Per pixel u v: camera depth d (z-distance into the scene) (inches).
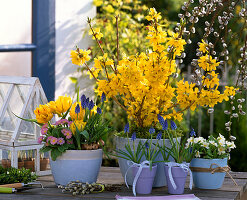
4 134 98.7
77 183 84.6
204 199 79.5
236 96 169.8
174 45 81.5
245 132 170.6
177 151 84.4
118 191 85.3
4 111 101.0
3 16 152.1
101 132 88.7
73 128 86.4
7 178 85.9
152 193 84.3
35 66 157.5
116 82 83.6
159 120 82.8
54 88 160.7
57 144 86.0
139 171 81.7
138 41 199.6
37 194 82.7
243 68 100.0
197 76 90.8
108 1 204.8
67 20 166.7
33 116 99.5
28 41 156.9
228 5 100.9
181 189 83.3
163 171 87.9
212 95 83.4
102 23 192.1
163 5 258.1
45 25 158.7
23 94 100.0
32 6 156.9
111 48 194.4
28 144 97.8
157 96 85.9
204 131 216.2
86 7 176.9
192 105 85.5
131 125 92.0
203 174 86.9
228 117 173.3
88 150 86.1
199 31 214.5
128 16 201.0
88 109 89.9
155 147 85.2
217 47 206.5
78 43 172.1
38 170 100.5
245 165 170.6
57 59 162.6
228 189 87.5
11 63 154.0
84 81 175.0
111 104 193.2
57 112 90.0
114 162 191.8
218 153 88.0
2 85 105.4
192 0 88.3
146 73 81.1
